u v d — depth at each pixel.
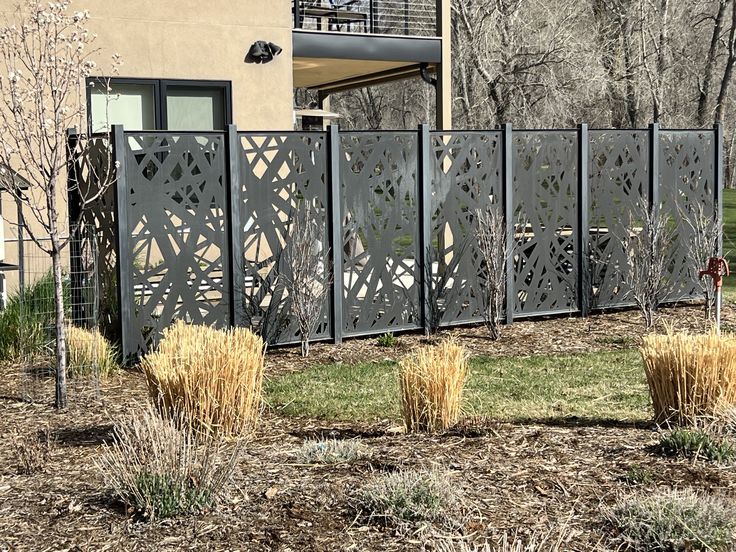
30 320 9.05
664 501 4.27
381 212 10.45
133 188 9.09
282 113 13.68
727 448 5.14
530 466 5.08
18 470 5.59
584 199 11.58
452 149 10.84
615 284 11.97
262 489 4.75
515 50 31.34
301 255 9.77
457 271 10.95
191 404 6.11
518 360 9.42
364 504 4.43
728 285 14.48
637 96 34.31
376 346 10.12
